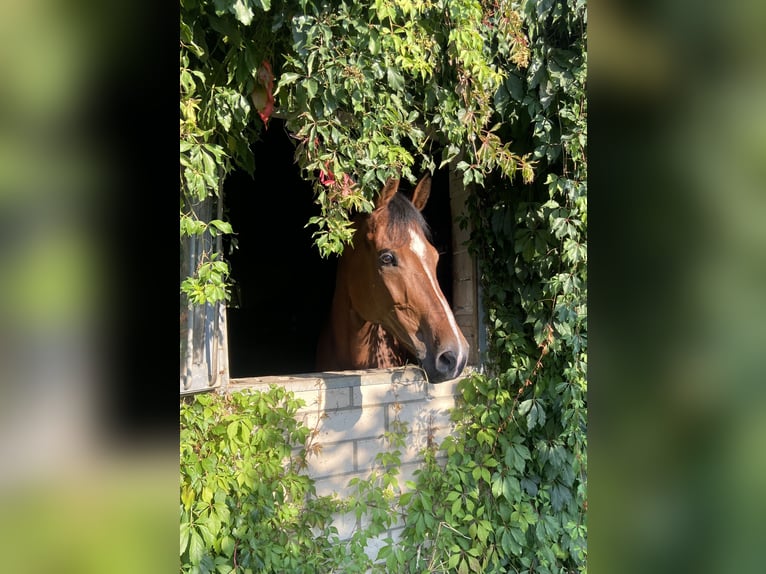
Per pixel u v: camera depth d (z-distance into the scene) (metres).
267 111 1.67
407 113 1.91
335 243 1.71
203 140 1.57
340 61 1.63
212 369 1.97
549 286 2.48
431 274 2.32
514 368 2.66
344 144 1.71
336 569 2.22
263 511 2.04
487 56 2.06
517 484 2.54
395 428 2.48
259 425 2.10
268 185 3.50
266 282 3.66
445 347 2.22
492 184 2.68
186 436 1.89
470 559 2.44
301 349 3.60
